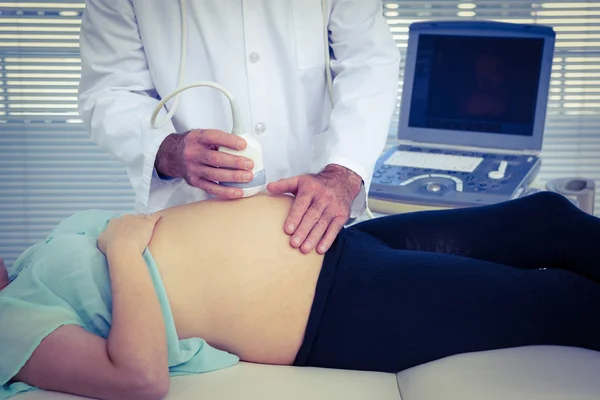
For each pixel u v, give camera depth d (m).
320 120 1.87
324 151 1.74
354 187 1.62
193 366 1.38
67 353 1.27
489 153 2.29
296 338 1.44
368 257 1.47
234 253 1.44
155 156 1.57
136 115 1.69
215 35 1.76
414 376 1.37
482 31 2.30
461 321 1.42
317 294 1.43
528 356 1.38
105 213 1.61
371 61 1.78
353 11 1.81
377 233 1.64
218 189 1.45
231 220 1.47
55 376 1.27
